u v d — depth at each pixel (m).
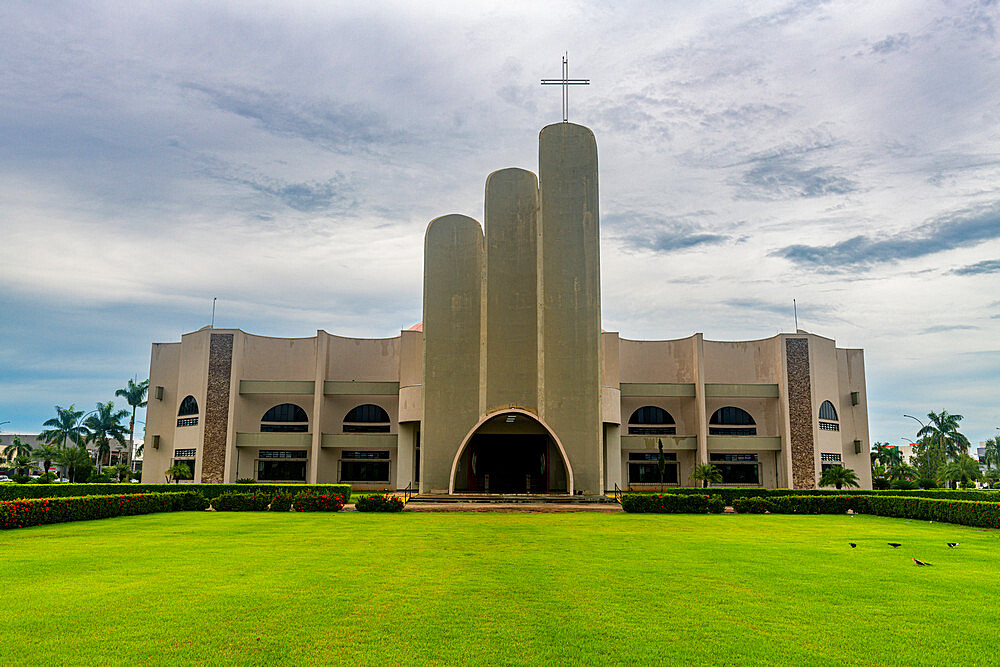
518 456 40.56
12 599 9.97
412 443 42.78
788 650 7.87
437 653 7.69
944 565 13.50
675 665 7.38
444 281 38.62
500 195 38.72
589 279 36.28
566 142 37.72
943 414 75.50
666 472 48.03
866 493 31.80
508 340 37.22
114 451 89.25
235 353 46.66
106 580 11.38
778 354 47.41
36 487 31.14
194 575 11.83
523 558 13.88
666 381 49.56
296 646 7.89
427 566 12.84
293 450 47.38
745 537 17.98
